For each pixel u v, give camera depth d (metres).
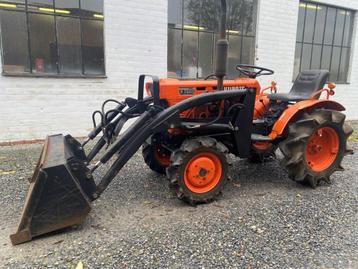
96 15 5.23
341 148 3.30
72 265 1.93
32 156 4.23
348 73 8.68
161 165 3.46
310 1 7.61
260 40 6.97
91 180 2.38
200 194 2.76
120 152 2.52
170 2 6.03
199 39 6.52
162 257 2.00
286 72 7.51
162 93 2.90
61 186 2.20
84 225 2.41
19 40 4.81
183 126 2.70
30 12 4.81
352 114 8.66
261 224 2.43
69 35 5.12
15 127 4.92
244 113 2.93
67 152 2.51
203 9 6.43
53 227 2.23
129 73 5.61
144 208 2.71
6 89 4.76
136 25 5.50
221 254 2.04
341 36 8.45
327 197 2.96
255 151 3.29
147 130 2.56
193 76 6.60
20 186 3.17
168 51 6.19
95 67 5.39
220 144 2.84
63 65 5.18
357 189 3.18
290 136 3.08
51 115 5.13
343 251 2.10
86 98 5.34
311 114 3.21
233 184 3.30
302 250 2.10
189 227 2.38
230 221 2.47
